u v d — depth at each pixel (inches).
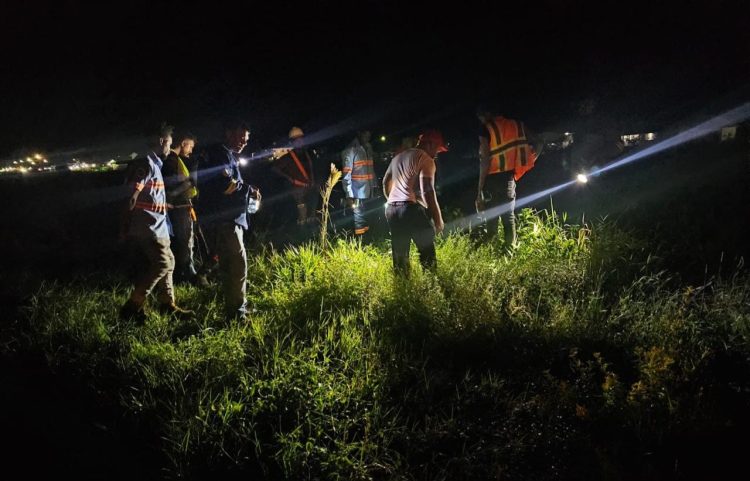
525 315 196.7
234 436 142.8
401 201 234.5
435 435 140.9
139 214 210.1
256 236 340.8
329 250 281.1
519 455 135.1
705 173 444.5
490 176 279.9
